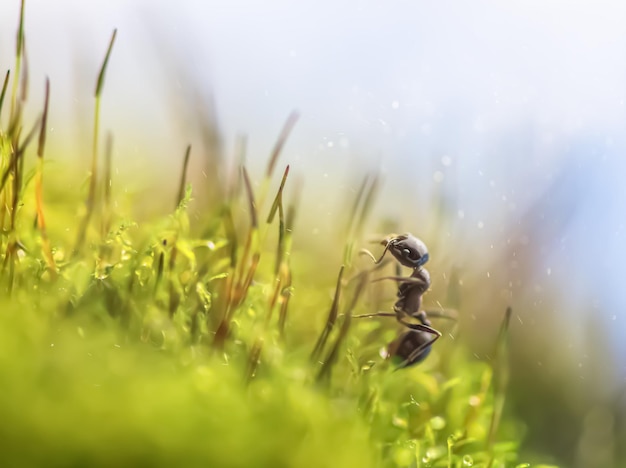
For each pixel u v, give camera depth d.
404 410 0.05
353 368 0.05
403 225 0.06
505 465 0.05
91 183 0.05
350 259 0.05
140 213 0.06
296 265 0.06
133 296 0.05
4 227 0.05
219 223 0.05
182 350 0.05
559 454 0.06
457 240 0.06
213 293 0.05
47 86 0.05
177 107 0.06
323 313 0.05
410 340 0.05
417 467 0.05
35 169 0.05
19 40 0.05
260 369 0.05
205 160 0.06
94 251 0.05
